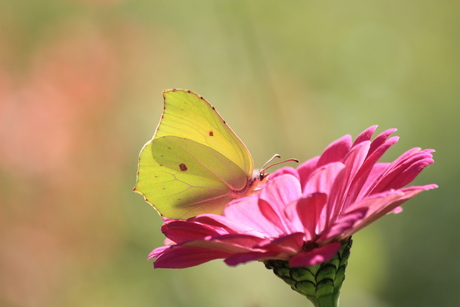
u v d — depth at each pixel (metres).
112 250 0.72
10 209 0.71
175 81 0.77
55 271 0.71
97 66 0.74
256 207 0.58
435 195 0.75
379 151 0.59
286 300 0.70
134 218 0.72
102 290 0.71
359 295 0.70
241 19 0.77
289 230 0.58
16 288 0.70
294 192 0.58
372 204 0.57
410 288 0.72
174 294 0.71
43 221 0.71
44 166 0.71
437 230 0.74
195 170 0.61
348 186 0.59
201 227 0.59
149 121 0.75
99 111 0.73
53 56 0.73
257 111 0.75
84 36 0.74
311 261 0.57
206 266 0.71
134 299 0.71
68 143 0.72
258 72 0.75
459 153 0.78
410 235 0.73
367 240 0.71
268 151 0.74
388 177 0.59
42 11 0.74
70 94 0.73
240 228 0.59
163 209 0.61
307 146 0.77
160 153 0.61
